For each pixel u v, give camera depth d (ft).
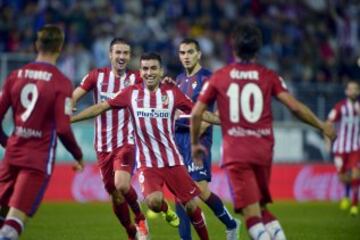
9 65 148.46
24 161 59.93
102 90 83.30
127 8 193.98
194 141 61.46
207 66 187.01
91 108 73.67
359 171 132.87
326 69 197.26
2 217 63.77
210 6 202.80
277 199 159.22
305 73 193.47
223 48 194.29
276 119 165.78
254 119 60.59
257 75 61.05
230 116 60.80
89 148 149.69
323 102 167.94
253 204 59.98
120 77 83.51
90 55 177.58
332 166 165.78
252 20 202.80
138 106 73.56
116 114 80.59
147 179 73.20
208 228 100.17
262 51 193.98
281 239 62.54
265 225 63.00
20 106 60.54
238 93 60.70
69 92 60.54
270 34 199.72
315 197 163.32
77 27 178.50
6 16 176.45
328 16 217.15
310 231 99.25
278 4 212.43
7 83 61.16
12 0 185.16
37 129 60.18
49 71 60.54
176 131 81.05
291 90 165.68
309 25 211.41
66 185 146.72
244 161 60.08
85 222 107.65
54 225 103.45
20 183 59.82
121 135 80.59
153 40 186.70
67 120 59.98
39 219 110.93
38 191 60.18
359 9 222.07
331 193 165.17
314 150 166.81
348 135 135.33
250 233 59.67
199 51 84.17
